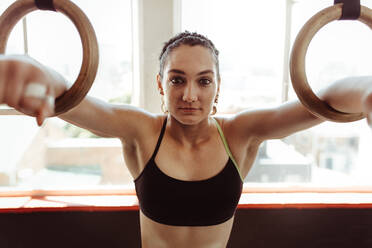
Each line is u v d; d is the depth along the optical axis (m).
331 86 0.58
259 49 1.47
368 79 0.49
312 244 1.42
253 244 1.41
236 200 0.80
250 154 0.85
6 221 1.37
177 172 0.76
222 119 0.86
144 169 0.77
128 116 0.74
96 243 1.41
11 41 1.36
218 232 0.80
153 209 0.77
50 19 1.37
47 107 0.35
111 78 1.48
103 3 1.39
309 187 1.53
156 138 0.78
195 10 1.40
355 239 1.42
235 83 1.51
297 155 1.90
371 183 1.56
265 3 1.42
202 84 0.69
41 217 1.38
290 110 0.69
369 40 1.47
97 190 1.52
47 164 2.39
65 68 1.40
